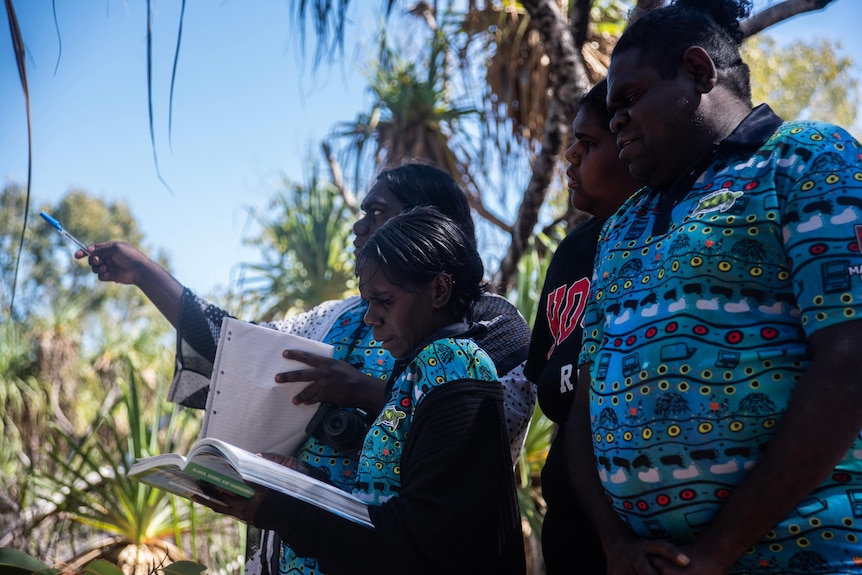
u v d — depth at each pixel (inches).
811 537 54.4
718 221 59.0
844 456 54.6
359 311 101.8
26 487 208.4
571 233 88.2
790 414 53.8
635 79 64.7
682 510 57.5
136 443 202.7
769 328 56.9
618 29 257.6
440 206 101.1
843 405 52.5
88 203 1028.5
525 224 165.5
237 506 71.9
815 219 56.1
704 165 63.4
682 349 57.9
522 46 265.6
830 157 57.6
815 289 54.9
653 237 63.5
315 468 89.9
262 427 89.9
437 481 70.0
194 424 230.5
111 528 196.1
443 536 68.8
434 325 80.5
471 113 324.8
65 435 212.4
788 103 441.7
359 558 68.9
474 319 89.3
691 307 58.4
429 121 325.4
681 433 57.4
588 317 69.3
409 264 78.4
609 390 61.7
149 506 195.5
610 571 60.1
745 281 57.7
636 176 66.2
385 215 100.9
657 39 64.8
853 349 53.2
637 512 59.9
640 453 58.9
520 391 88.6
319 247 335.0
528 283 204.4
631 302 62.6
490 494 71.4
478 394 73.0
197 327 107.1
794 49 448.5
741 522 54.0
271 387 89.0
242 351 89.5
